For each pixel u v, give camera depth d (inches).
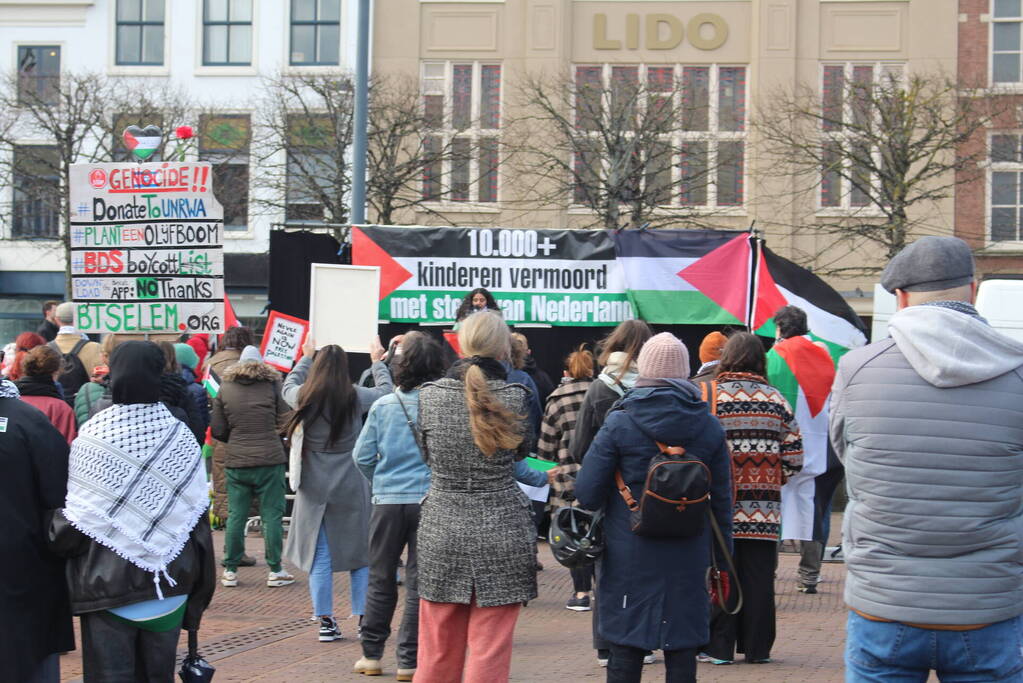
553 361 448.1
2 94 962.1
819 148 852.6
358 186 494.3
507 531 193.3
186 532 173.3
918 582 130.5
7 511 164.2
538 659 263.9
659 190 839.1
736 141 957.8
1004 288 500.4
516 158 959.6
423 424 197.5
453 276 442.9
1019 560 131.6
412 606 240.5
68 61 1048.8
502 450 194.7
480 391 192.5
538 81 909.8
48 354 292.0
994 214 931.3
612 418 191.0
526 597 193.5
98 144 908.6
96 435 169.3
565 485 304.7
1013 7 953.5
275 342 435.2
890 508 132.3
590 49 982.4
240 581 369.1
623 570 188.9
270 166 909.8
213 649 273.4
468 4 986.7
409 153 898.1
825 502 353.1
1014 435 130.0
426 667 197.0
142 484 169.2
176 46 1035.3
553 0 970.1
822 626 301.4
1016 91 921.5
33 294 1044.5
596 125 863.7
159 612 171.5
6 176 953.5
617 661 190.1
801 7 961.5
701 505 184.9
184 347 378.9
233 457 350.3
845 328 441.4
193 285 410.9
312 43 1030.4
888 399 133.6
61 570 172.7
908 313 135.3
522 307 444.5
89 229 413.4
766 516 250.1
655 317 443.8
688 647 188.1
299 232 439.8
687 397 190.7
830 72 964.6
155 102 972.6
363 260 438.6
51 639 171.2
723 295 443.8
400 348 249.0
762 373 257.9
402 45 992.9
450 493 195.2
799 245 947.3
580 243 446.3
